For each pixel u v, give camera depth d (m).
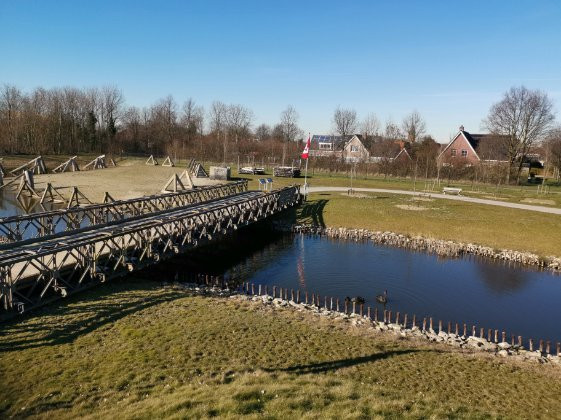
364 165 73.38
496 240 31.02
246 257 27.84
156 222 20.80
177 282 19.94
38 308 14.57
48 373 10.87
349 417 8.42
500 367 13.42
